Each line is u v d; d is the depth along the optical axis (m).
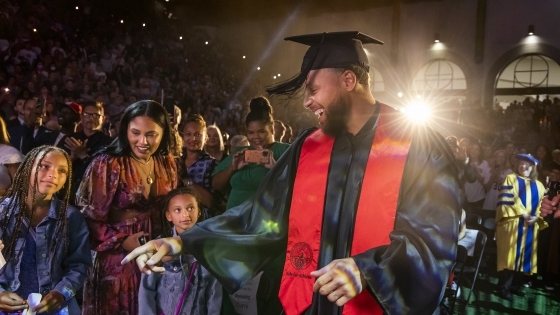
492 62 20.28
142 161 3.13
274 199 2.06
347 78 1.91
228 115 16.17
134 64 15.70
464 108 19.53
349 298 1.56
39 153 2.77
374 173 1.85
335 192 1.90
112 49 15.82
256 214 2.06
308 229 1.92
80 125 6.27
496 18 20.19
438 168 1.80
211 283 2.97
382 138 1.89
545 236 6.93
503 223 6.46
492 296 6.36
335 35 1.93
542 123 17.23
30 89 10.80
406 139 1.87
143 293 2.92
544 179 7.59
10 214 2.72
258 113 4.08
